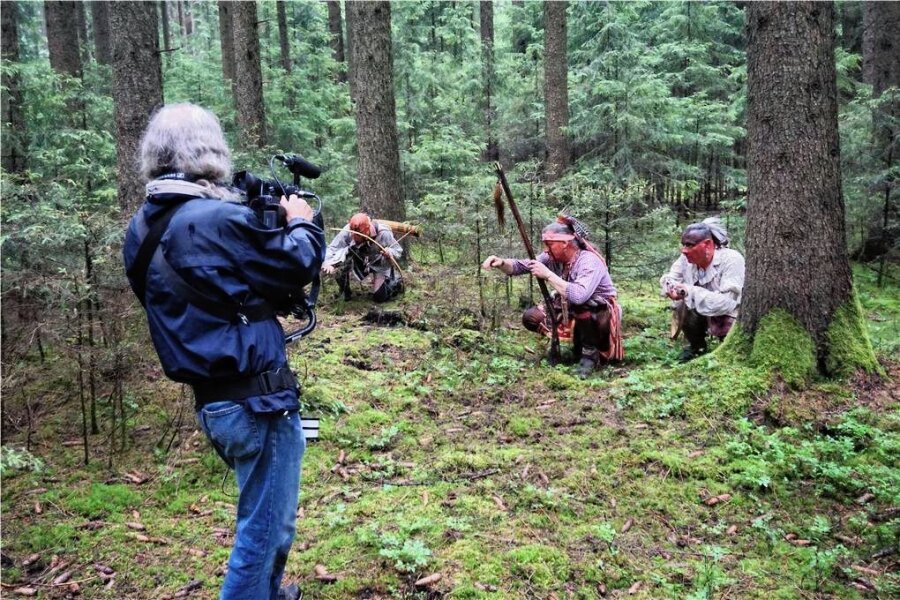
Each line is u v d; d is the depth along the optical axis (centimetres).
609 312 485
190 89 1248
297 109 1212
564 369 489
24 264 371
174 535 291
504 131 1389
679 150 1151
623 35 1048
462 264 676
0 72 725
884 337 539
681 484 328
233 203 186
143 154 195
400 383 464
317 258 197
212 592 253
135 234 190
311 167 229
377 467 353
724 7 1416
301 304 208
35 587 256
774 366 401
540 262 516
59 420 388
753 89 411
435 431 398
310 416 397
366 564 266
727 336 444
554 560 267
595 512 307
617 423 393
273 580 214
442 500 317
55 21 1033
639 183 693
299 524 296
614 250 670
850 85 1088
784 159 399
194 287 180
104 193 707
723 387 401
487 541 281
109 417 393
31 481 329
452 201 734
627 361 511
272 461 197
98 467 346
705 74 1235
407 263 752
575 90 1144
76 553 277
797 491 320
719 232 489
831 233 406
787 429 362
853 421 361
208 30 2252
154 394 417
